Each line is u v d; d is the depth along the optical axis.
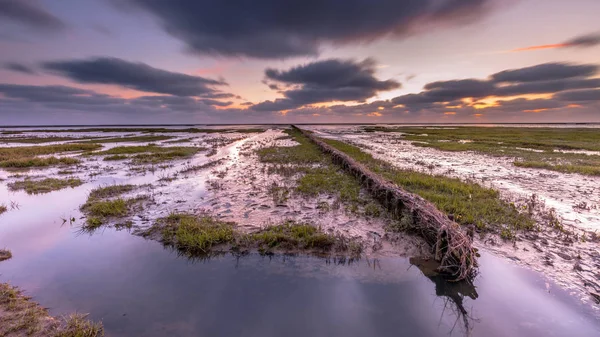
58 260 4.81
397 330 3.22
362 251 5.01
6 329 3.13
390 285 4.07
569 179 10.64
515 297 3.74
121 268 4.56
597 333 3.11
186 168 13.70
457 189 8.76
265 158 17.05
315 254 4.96
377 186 8.07
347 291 3.95
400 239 5.43
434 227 4.90
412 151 20.98
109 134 51.47
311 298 3.79
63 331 3.12
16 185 10.22
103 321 3.35
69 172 12.84
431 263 4.59
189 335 3.14
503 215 6.52
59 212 7.27
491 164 14.45
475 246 5.09
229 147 24.70
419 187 9.33
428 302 3.70
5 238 5.69
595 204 7.41
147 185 10.07
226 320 3.38
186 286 4.07
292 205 7.65
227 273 4.41
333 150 16.91
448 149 21.31
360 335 3.14
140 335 3.13
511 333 3.15
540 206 7.21
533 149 21.59
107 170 13.38
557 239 5.34
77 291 3.94
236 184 10.16
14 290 3.90
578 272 4.22
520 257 4.69
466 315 3.46
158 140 33.94
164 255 5.01
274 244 5.29
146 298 3.79
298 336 3.13
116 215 6.92
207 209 7.36
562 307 3.52
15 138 39.88
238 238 5.52
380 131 61.38
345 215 6.84
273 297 3.82
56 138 38.59
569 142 26.89
